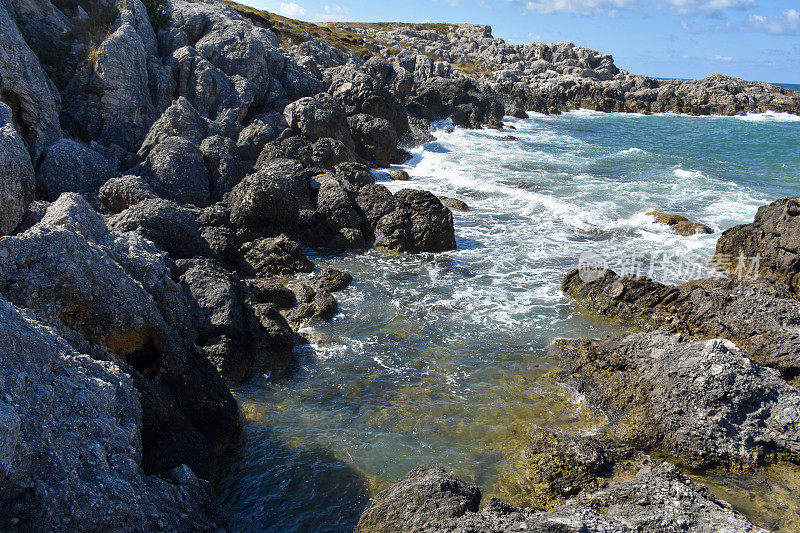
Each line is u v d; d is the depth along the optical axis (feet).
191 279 43.88
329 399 37.93
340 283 56.39
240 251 61.87
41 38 84.33
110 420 21.99
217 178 76.23
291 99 119.44
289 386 39.50
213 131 89.30
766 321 44.88
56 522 18.20
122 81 82.74
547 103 266.36
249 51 110.63
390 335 47.03
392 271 61.41
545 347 45.34
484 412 36.65
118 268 29.27
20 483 18.10
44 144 67.62
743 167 118.32
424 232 67.31
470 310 52.03
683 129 204.44
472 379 40.63
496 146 139.13
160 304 33.47
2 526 17.43
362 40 249.96
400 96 173.99
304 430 34.37
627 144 156.56
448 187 94.63
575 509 23.47
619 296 51.93
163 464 26.58
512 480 30.37
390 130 108.88
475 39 358.64
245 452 32.14
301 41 175.32
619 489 26.89
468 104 184.96
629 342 40.37
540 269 62.03
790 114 279.28
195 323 40.40
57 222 30.07
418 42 332.39
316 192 73.31
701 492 26.86
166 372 30.55
